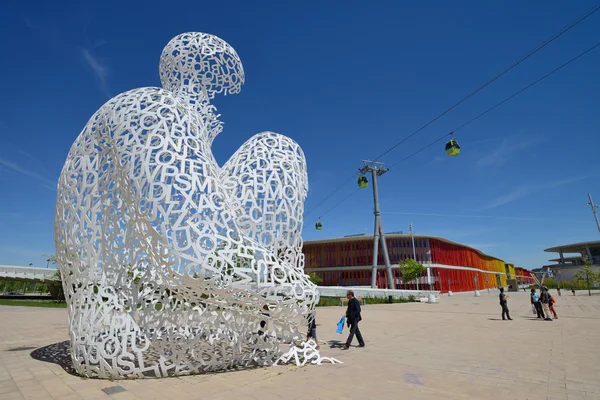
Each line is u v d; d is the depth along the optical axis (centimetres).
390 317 1580
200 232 500
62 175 620
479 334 1012
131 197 514
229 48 827
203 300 550
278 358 627
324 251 5919
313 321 792
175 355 551
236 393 464
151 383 508
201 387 490
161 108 568
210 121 802
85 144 611
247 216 661
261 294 546
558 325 1197
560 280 6469
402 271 4606
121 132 546
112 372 532
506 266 10356
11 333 1059
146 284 612
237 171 714
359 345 830
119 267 573
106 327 564
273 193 681
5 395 457
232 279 517
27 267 3400
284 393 464
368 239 5566
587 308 1925
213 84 824
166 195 497
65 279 604
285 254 684
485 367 605
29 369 595
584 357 679
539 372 569
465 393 464
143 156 514
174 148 530
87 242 591
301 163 758
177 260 489
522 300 3164
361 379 531
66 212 608
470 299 3466
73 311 582
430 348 794
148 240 515
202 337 745
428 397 448
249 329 635
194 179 519
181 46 782
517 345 820
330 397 449
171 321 554
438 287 5434
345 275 5631
